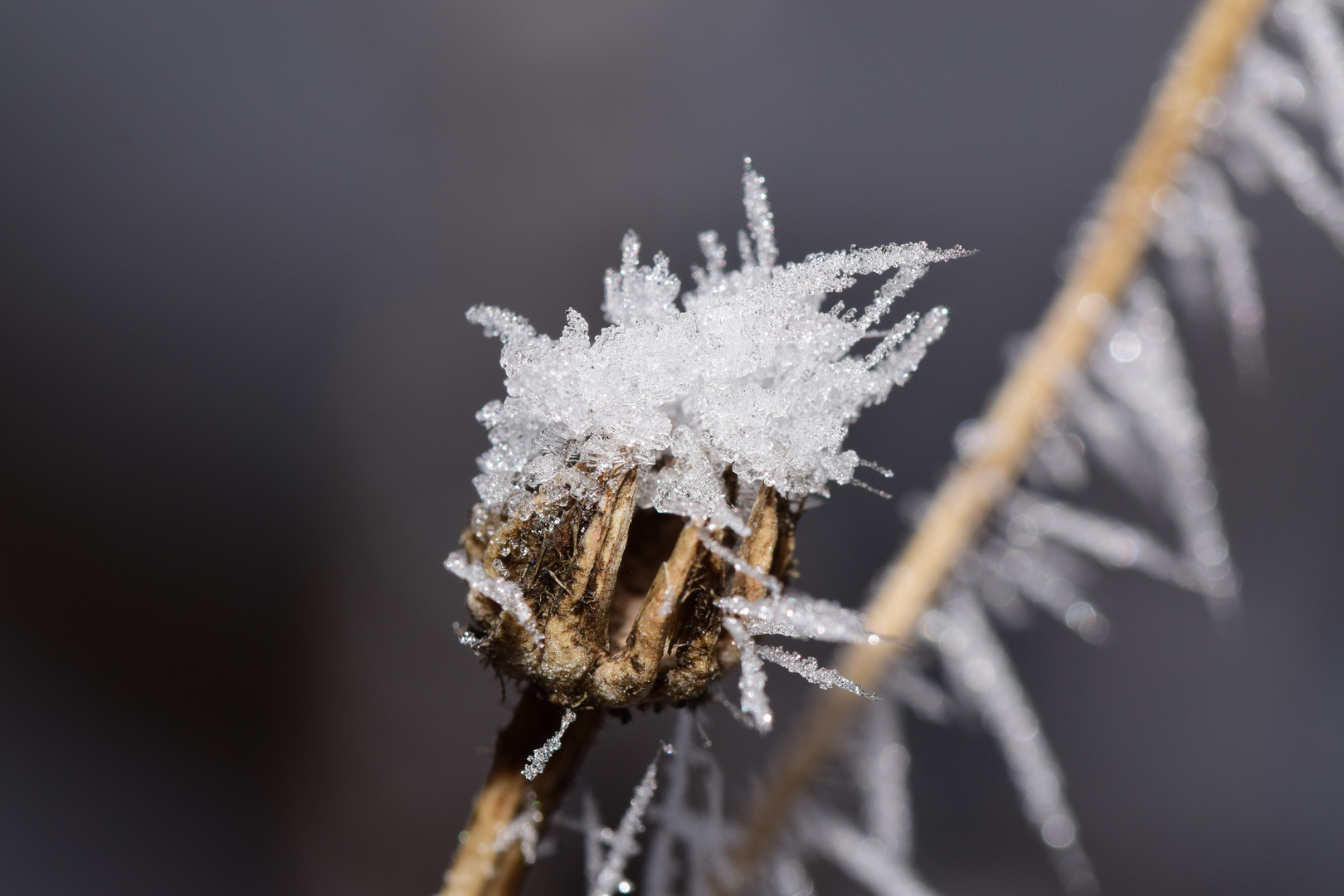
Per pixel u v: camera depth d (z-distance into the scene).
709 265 0.16
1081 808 0.30
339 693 0.33
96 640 0.33
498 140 0.36
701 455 0.15
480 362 0.35
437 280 0.36
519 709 0.16
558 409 0.15
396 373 0.35
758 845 0.18
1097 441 0.21
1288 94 0.19
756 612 0.15
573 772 0.16
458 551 0.15
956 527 0.18
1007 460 0.19
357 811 0.31
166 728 0.32
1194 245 0.19
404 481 0.35
